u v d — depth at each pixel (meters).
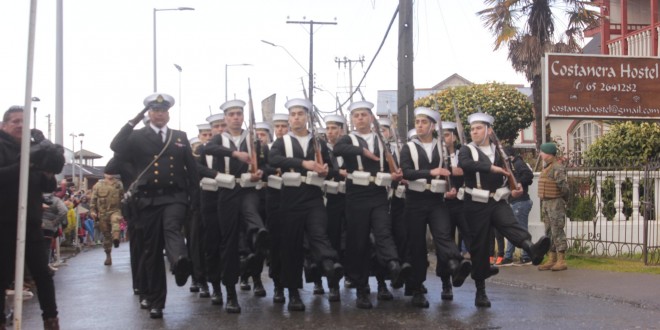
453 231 9.52
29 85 6.64
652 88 14.81
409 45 15.19
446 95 26.03
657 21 23.50
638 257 12.68
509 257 12.84
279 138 9.02
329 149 9.76
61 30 20.02
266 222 9.45
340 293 10.34
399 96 15.21
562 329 7.40
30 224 7.00
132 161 8.69
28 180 6.93
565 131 27.73
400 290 10.52
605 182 14.14
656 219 13.98
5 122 7.11
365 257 8.94
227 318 8.45
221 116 10.79
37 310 9.34
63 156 7.14
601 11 24.00
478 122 9.02
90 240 24.28
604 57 14.71
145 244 8.54
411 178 8.80
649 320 7.80
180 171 8.55
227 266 8.82
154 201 8.39
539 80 22.39
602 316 8.05
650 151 17.97
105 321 8.41
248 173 8.73
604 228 13.84
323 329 7.65
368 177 8.85
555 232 11.85
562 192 11.84
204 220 9.27
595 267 11.93
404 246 9.28
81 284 12.21
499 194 8.77
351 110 9.13
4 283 7.20
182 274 8.10
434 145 9.09
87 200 23.95
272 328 7.78
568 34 22.41
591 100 14.68
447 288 9.42
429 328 7.58
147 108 8.52
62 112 20.03
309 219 8.80
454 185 9.28
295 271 8.87
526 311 8.45
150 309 8.62
